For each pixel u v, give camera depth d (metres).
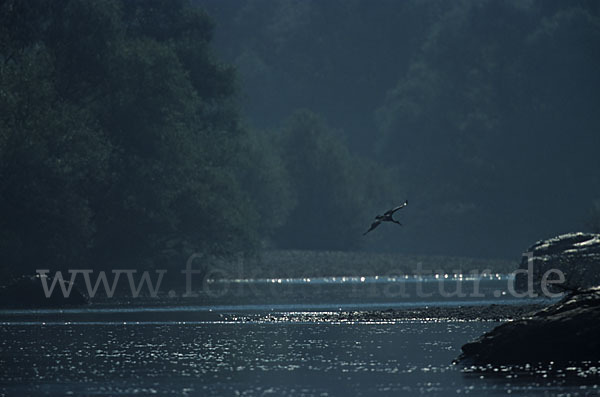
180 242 109.12
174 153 102.81
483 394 33.72
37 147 84.88
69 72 100.19
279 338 50.53
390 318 60.53
